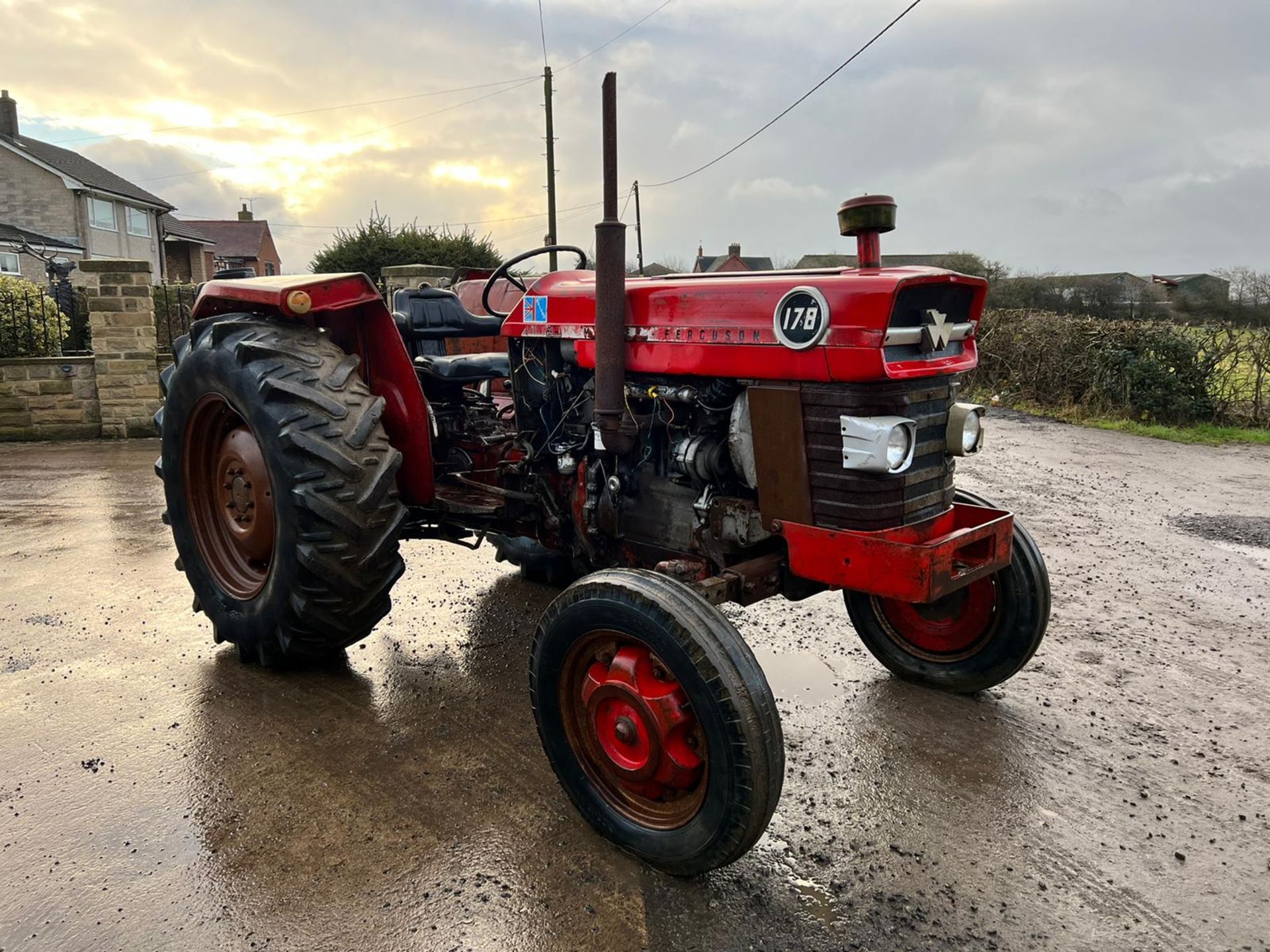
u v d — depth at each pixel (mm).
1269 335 9828
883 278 2111
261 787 2494
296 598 2855
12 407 8469
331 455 2766
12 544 4824
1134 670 3398
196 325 3244
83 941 1892
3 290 8750
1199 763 2717
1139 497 6496
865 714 3012
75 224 27031
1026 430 9789
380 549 2877
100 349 8453
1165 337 10203
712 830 1979
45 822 2311
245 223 44594
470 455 3811
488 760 2662
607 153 2377
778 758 1941
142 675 3207
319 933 1931
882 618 3299
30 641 3498
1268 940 1959
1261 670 3406
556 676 2271
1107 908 2061
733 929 1971
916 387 2266
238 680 3178
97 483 6461
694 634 1955
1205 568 4734
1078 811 2457
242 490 3145
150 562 4512
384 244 15648
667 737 2078
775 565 2510
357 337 3273
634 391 2629
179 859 2168
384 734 2816
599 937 1936
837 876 2166
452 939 1919
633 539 2832
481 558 4828
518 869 2162
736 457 2439
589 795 2262
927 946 1928
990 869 2201
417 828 2316
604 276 2441
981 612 3012
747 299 2340
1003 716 3008
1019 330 12047
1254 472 7492
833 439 2225
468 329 4098
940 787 2568
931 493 2434
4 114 28375
